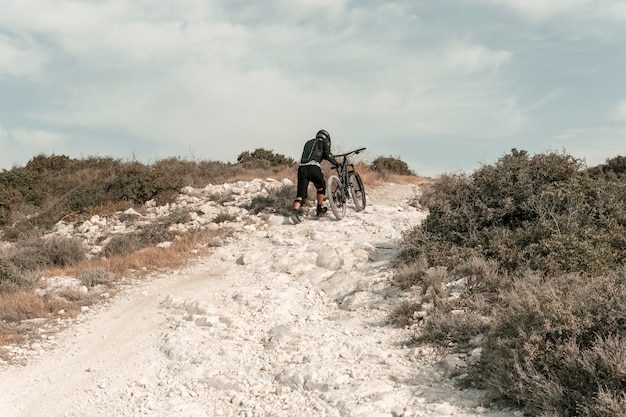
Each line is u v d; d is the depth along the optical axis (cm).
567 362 449
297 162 2456
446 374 549
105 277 1035
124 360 705
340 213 1352
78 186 1752
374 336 677
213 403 568
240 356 674
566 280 655
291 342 687
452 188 991
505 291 681
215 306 867
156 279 1045
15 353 729
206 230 1302
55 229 1474
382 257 983
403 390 525
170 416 541
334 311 810
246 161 2372
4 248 1292
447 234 914
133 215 1466
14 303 884
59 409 587
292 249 1115
